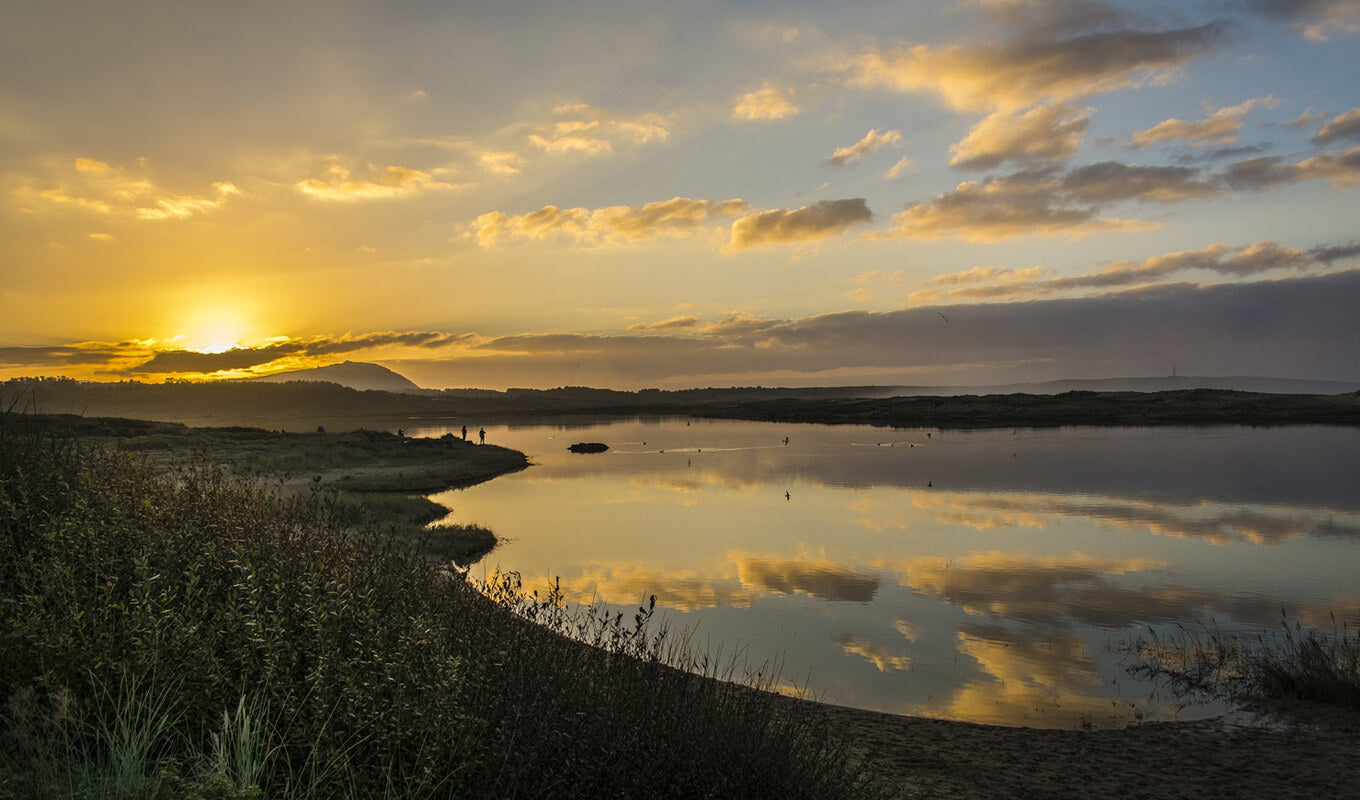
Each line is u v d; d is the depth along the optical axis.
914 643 13.69
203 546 5.06
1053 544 23.77
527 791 3.99
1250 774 7.88
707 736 4.97
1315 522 27.08
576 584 17.92
